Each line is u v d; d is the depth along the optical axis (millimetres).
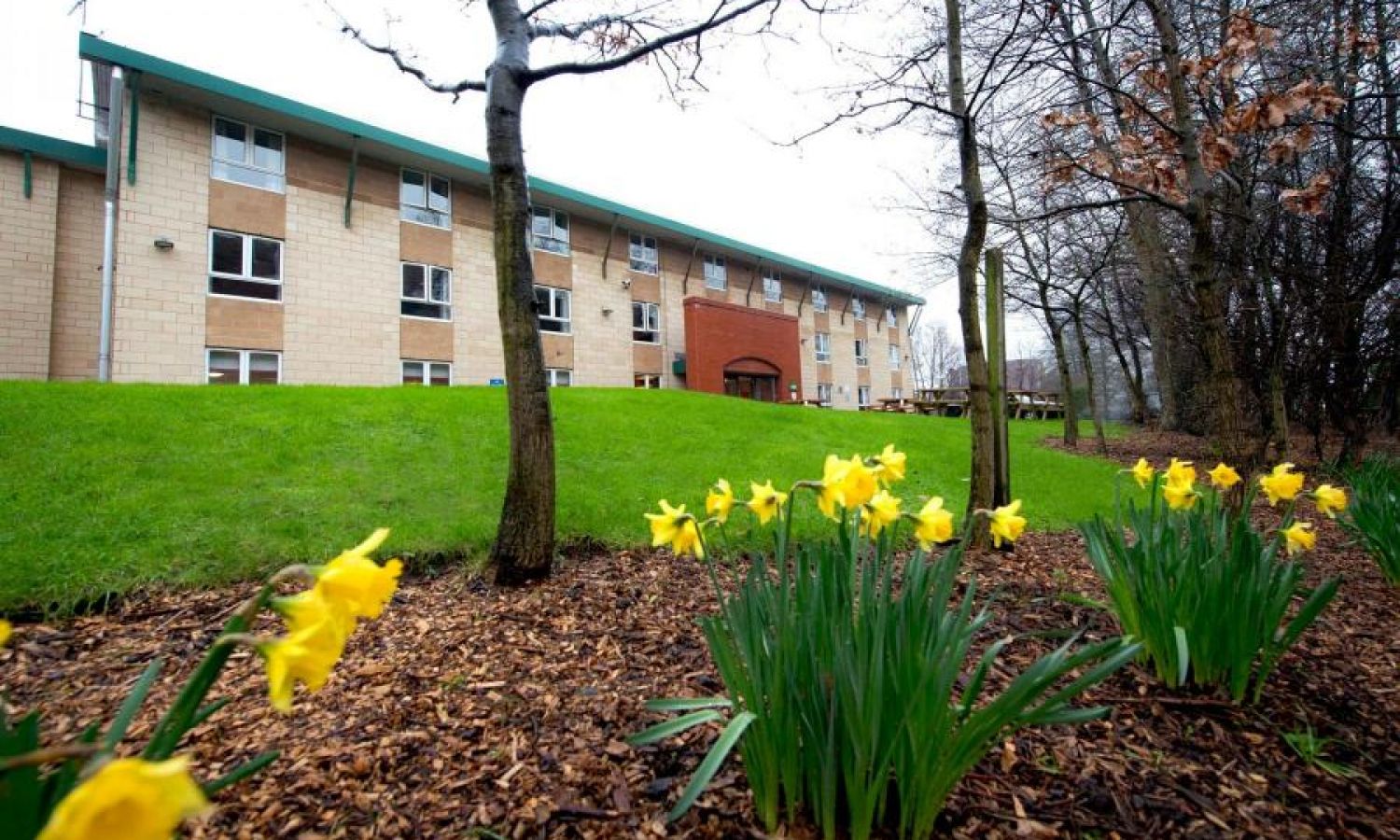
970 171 4484
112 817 506
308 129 12164
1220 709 2148
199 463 4887
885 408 23422
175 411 6027
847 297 26500
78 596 3037
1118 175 4438
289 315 12039
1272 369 6973
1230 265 6742
